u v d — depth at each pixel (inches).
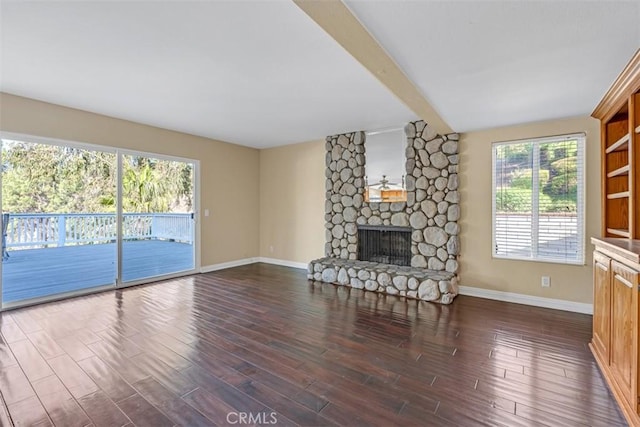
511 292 153.9
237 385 81.6
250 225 251.4
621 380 74.3
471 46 78.1
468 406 73.2
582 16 64.6
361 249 201.6
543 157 146.5
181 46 93.0
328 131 198.8
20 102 139.9
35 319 127.6
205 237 218.7
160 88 126.9
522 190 151.5
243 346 104.2
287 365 92.0
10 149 142.3
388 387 81.0
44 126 146.6
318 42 90.3
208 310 139.8
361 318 130.7
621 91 92.4
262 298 158.2
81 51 96.5
